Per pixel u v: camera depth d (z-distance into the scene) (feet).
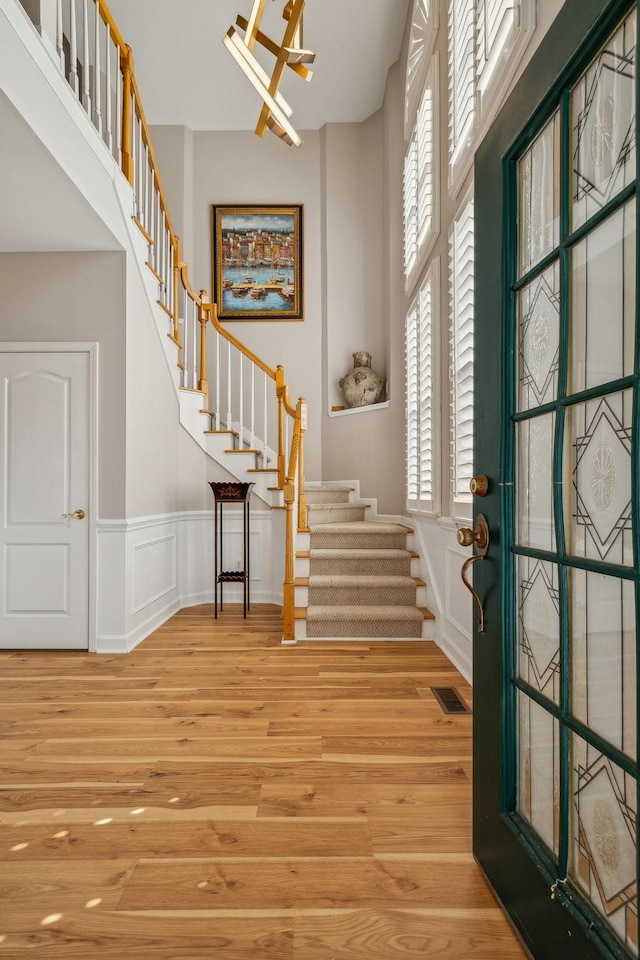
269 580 18.13
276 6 16.38
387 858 5.43
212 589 18.21
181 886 5.02
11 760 7.47
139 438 13.88
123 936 4.45
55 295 12.98
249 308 22.21
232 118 21.70
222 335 19.31
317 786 6.79
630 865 3.13
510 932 4.50
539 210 4.39
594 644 3.53
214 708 9.30
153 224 15.42
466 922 4.61
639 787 2.94
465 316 10.37
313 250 22.38
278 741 8.03
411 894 4.93
